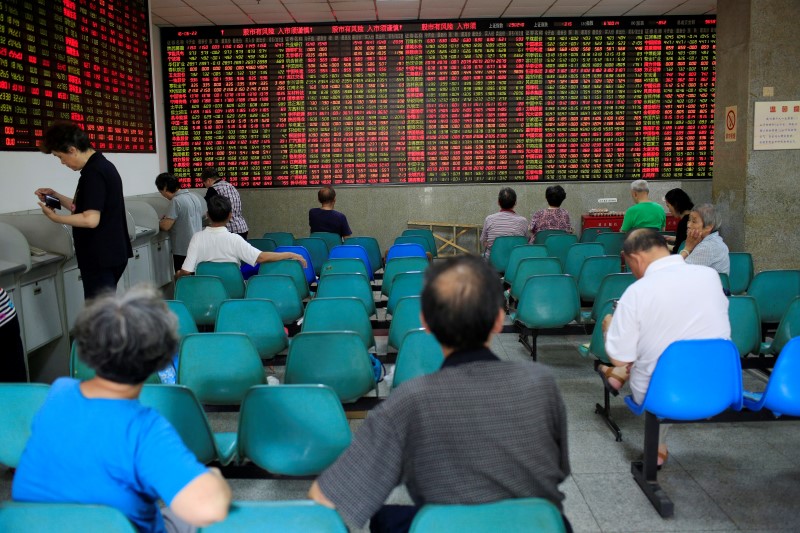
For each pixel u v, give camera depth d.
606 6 7.52
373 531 1.59
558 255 5.70
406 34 7.96
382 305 5.23
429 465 1.27
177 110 8.11
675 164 8.23
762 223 5.57
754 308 3.07
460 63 8.02
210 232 4.36
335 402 1.98
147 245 5.88
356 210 8.33
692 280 2.45
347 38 7.97
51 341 4.21
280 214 8.30
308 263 5.01
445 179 8.26
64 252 4.13
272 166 8.20
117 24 5.90
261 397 1.99
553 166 8.23
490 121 8.13
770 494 2.56
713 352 2.29
